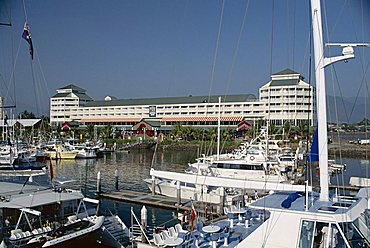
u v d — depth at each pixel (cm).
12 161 5209
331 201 1050
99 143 10706
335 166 4531
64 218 1998
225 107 13200
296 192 1180
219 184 2788
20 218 1800
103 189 4181
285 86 8669
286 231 945
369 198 1140
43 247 1662
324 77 1062
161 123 14538
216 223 1326
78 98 17212
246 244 995
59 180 2400
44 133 10812
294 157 4706
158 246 1498
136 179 5244
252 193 3016
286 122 8531
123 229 2092
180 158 8738
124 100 16650
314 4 1068
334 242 887
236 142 9994
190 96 15050
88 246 1892
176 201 3272
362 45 1042
